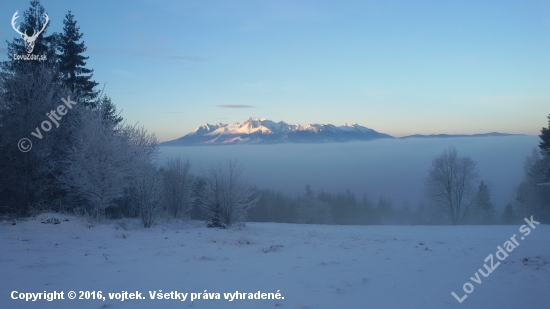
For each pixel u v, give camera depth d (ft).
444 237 58.54
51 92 57.00
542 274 30.12
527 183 146.00
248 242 45.70
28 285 24.82
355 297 23.17
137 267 30.73
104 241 42.86
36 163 53.78
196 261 33.58
